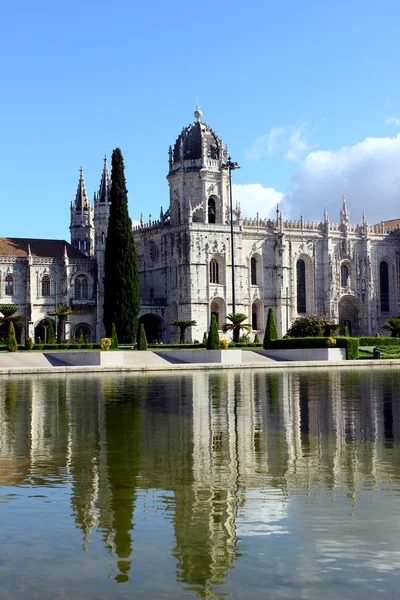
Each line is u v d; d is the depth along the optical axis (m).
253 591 14.53
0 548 16.84
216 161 139.62
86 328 131.62
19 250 129.88
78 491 21.64
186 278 132.62
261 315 142.88
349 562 15.89
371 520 18.58
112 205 119.75
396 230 160.75
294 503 20.19
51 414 38.22
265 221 143.25
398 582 14.92
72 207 173.12
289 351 92.44
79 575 15.34
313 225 149.25
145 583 14.93
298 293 148.62
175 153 141.25
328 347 90.69
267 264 143.75
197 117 141.12
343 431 32.03
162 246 140.00
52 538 17.48
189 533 17.75
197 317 132.38
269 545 16.89
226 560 16.05
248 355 92.69
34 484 22.50
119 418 36.44
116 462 25.61
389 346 99.94
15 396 48.09
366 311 154.38
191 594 14.43
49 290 129.50
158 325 138.62
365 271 154.62
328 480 22.77
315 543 16.98
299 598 14.24
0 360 86.19
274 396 46.84
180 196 138.75
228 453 27.09
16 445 28.92
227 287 136.12
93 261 132.62
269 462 25.45
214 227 134.88
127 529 18.06
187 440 29.88
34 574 15.39
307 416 36.88
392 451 27.38
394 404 42.00
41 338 130.88
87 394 49.19
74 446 28.67
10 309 109.12
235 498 20.75
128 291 118.75
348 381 59.38
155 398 46.03
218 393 49.12
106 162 140.88
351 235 154.12
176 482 22.62
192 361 89.19
